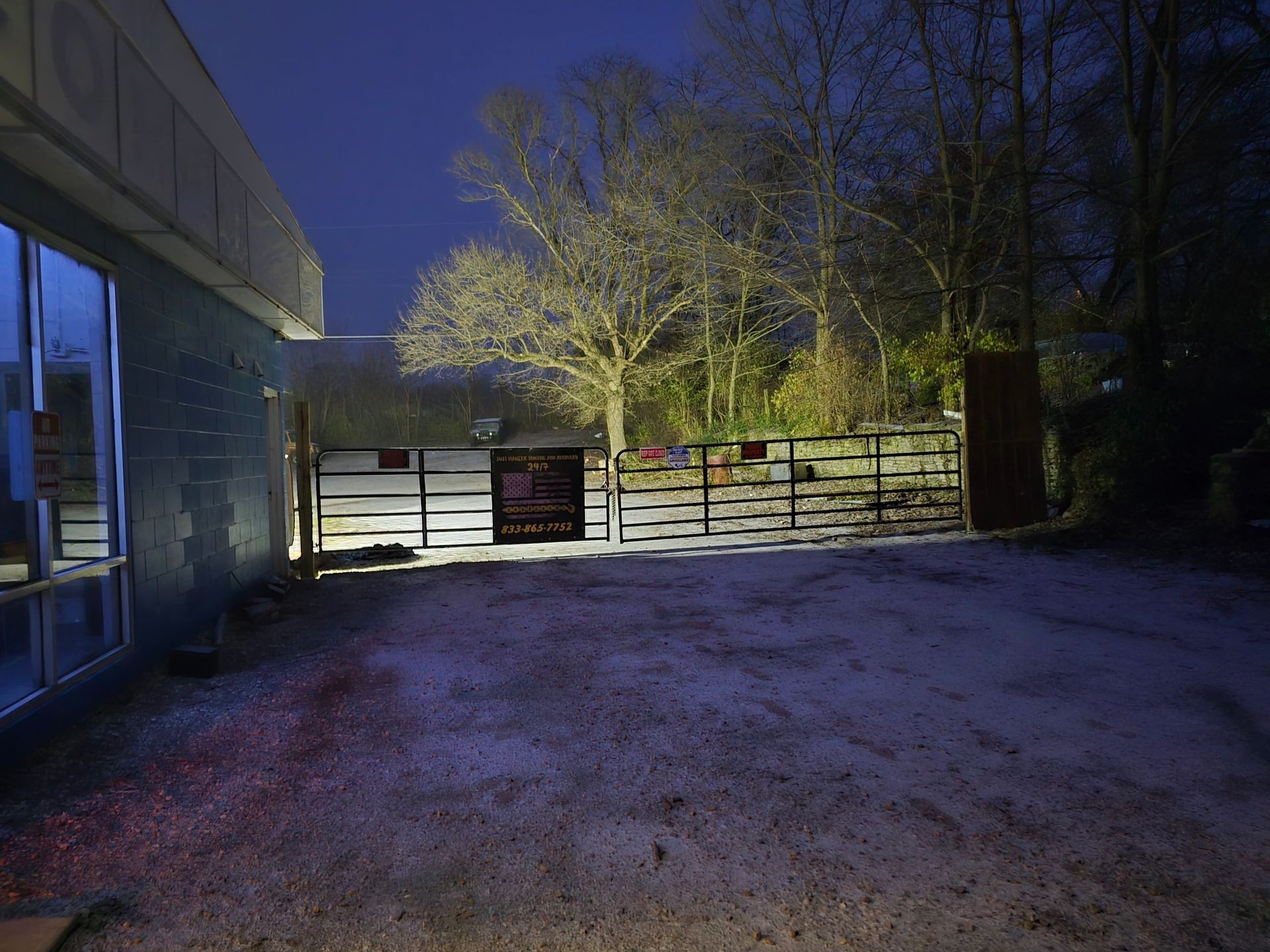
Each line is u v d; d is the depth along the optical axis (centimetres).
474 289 2764
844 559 1017
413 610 787
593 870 313
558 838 338
